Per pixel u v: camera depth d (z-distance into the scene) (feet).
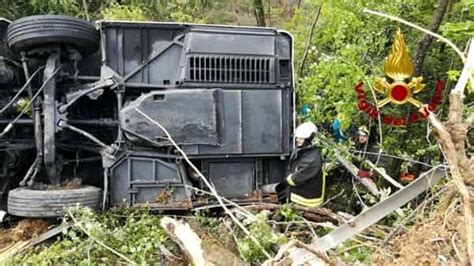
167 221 15.48
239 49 20.01
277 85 20.25
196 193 19.40
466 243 9.69
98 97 19.39
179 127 19.11
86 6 40.19
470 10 21.94
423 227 11.96
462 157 9.23
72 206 17.47
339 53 28.71
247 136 19.83
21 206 17.30
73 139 19.77
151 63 19.63
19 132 19.92
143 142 19.07
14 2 36.32
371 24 28.30
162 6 42.93
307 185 19.53
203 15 46.50
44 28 17.90
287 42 20.72
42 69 19.39
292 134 20.45
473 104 21.18
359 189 24.73
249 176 20.21
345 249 14.15
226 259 13.32
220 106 19.58
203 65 19.71
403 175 25.13
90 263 14.74
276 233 14.93
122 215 18.44
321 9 30.32
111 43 19.58
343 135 26.32
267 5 44.91
